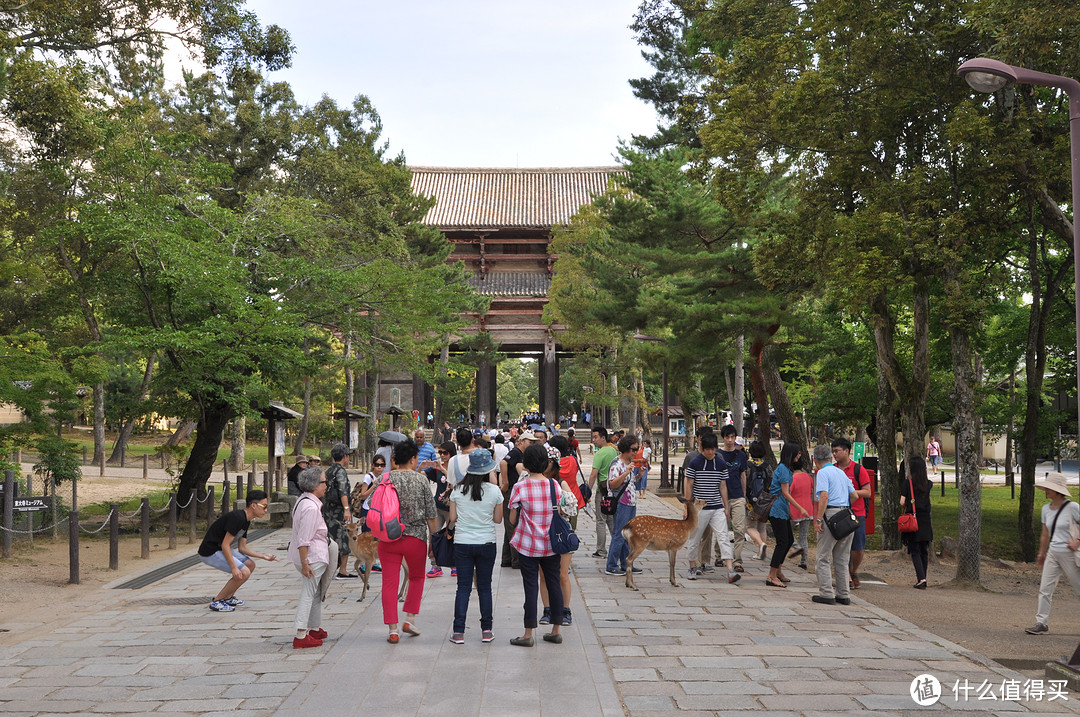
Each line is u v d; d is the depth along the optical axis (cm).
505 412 8662
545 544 802
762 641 837
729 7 1748
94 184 1884
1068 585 1531
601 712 604
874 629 909
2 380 1670
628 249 2402
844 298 1517
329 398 5097
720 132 1602
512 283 6744
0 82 1788
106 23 2061
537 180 7444
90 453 4409
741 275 2238
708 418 5950
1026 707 637
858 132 1490
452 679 688
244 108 3319
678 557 1470
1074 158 862
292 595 1130
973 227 1407
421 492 836
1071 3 1173
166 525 2027
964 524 1420
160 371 1948
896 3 1423
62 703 640
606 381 4438
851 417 2842
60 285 2302
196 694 661
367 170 3681
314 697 642
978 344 2462
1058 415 2389
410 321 2272
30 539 1619
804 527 1356
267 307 1836
